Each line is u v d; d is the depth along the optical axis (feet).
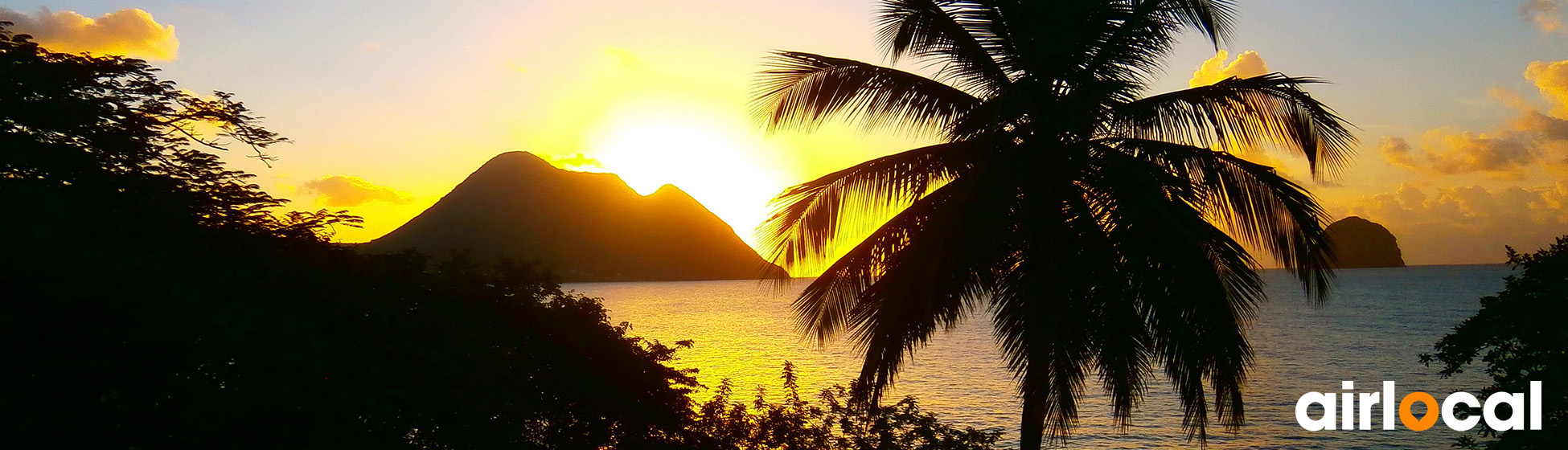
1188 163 33.22
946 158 34.35
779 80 35.70
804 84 35.63
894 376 35.17
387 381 25.98
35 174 23.63
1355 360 204.44
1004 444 116.16
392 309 28.37
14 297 20.83
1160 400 141.69
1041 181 34.30
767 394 156.35
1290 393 156.04
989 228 32.91
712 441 39.52
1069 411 33.40
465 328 30.66
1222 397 33.88
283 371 22.85
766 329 332.60
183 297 21.63
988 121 30.73
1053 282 33.30
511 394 29.96
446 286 31.94
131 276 21.24
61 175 24.22
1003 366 193.16
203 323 21.43
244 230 27.25
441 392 27.66
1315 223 32.35
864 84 35.22
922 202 36.35
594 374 35.27
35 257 19.66
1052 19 34.63
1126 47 34.94
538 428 33.50
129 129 27.04
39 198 21.34
